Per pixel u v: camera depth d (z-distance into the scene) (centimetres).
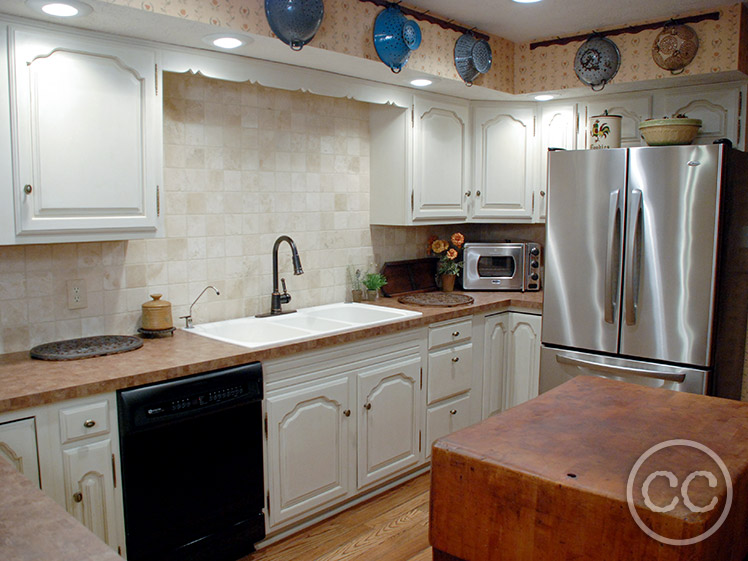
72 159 215
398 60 284
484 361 362
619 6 298
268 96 306
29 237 208
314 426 268
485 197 390
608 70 331
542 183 389
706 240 276
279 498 258
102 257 254
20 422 183
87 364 217
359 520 284
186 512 225
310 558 253
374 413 295
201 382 221
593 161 305
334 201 345
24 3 189
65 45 211
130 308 265
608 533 105
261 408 246
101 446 201
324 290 344
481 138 385
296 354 257
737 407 160
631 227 294
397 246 389
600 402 164
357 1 270
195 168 281
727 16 296
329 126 338
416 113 346
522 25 329
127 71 229
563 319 324
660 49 314
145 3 200
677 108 339
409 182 347
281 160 315
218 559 240
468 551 125
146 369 211
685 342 286
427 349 321
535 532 114
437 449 129
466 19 319
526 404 162
